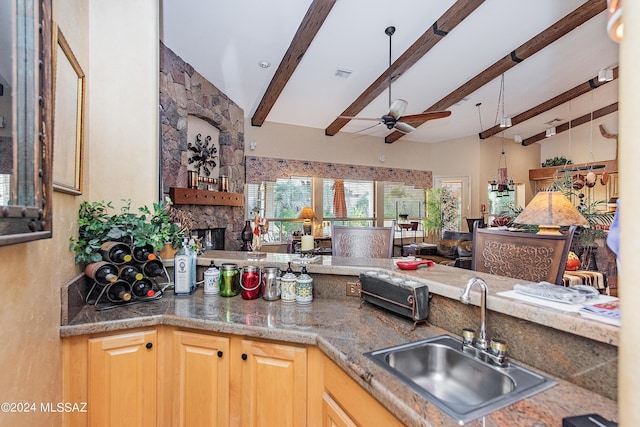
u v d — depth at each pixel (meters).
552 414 0.80
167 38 3.67
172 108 3.78
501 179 7.09
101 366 1.42
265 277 1.79
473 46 4.62
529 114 6.82
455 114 6.98
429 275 1.57
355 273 1.78
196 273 2.09
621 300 0.37
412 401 0.84
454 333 1.32
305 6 3.49
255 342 1.38
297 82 5.23
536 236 1.66
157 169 2.09
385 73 4.96
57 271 1.35
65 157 1.45
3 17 0.86
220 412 1.42
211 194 4.36
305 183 7.21
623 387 0.36
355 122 6.90
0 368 0.91
